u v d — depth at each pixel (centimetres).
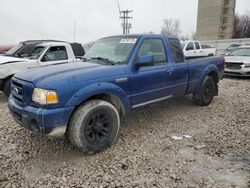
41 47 766
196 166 330
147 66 443
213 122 505
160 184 291
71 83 340
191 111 582
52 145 400
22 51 827
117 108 418
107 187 288
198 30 5175
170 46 501
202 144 397
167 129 468
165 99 494
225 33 4844
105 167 331
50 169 329
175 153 368
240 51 1226
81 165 338
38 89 329
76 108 354
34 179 305
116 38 484
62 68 385
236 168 324
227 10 4738
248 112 573
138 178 304
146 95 445
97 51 482
